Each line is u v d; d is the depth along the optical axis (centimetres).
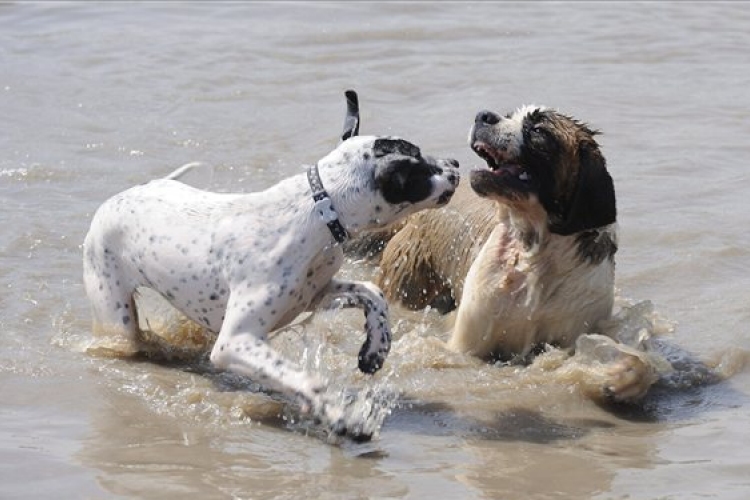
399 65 1877
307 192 922
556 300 1052
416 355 1052
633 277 1195
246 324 909
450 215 1192
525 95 1727
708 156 1501
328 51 1948
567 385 991
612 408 954
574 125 1020
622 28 2066
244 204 951
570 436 894
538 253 1038
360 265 1283
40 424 876
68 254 1212
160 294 990
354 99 974
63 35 2012
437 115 1644
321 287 955
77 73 1820
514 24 2097
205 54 1917
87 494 769
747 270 1203
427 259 1209
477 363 1060
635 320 1056
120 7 2192
